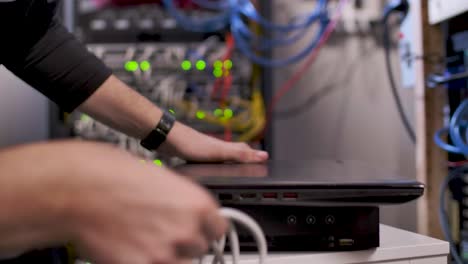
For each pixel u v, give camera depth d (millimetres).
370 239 484
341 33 1400
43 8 704
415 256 504
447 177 866
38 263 742
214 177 472
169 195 198
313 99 1403
